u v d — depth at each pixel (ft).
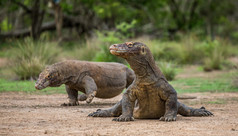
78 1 397.80
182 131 64.54
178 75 221.25
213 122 74.54
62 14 370.32
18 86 150.61
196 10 486.79
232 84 163.84
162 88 74.13
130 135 61.16
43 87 102.32
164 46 297.74
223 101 115.75
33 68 172.55
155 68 74.33
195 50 303.27
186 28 439.63
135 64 72.38
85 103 114.83
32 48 188.24
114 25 405.18
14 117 82.17
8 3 406.82
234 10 568.00
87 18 406.82
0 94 130.31
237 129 66.74
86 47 219.61
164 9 478.59
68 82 106.01
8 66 194.29
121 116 76.74
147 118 80.28
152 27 453.58
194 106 105.29
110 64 115.65
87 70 108.06
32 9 395.96
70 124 72.74
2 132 64.28
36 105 105.81
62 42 344.08
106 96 114.01
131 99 76.64
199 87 160.25
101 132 63.93
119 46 71.00
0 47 287.48
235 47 372.38
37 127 69.36
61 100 118.73
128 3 428.56
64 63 106.42
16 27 453.58
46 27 419.33
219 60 257.34
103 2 382.63
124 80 116.98
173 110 75.87
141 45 72.13
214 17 518.37
